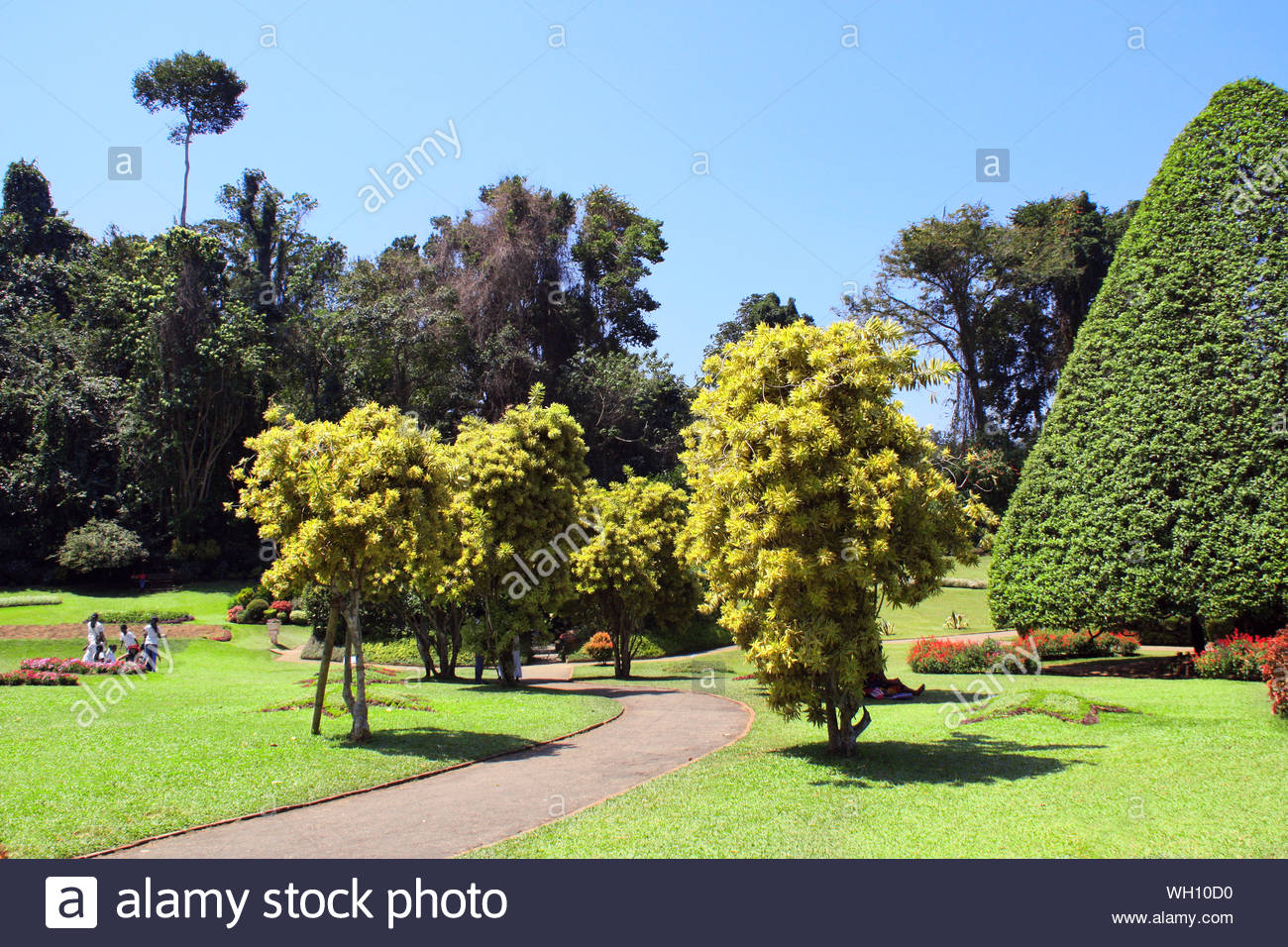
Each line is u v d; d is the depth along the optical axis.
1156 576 18.91
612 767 12.02
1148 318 19.75
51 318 54.09
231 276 57.00
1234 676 17.25
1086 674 20.11
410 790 10.55
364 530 12.62
